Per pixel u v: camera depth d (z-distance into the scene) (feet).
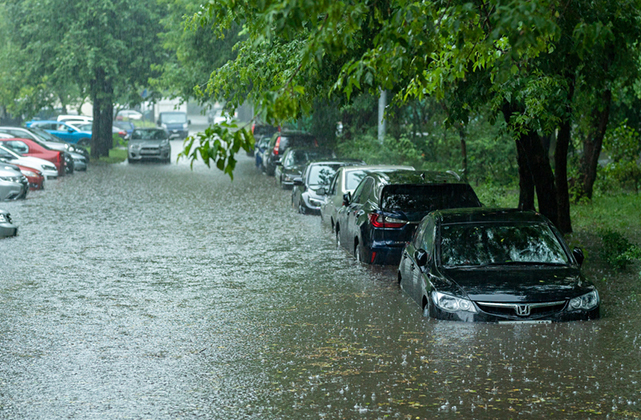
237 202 83.20
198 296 37.45
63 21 146.00
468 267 32.19
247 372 25.26
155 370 25.55
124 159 156.76
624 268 43.96
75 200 84.33
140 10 150.20
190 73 126.52
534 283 30.81
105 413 21.49
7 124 220.84
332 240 56.44
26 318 33.04
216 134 19.92
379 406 21.90
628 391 22.98
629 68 51.24
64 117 210.59
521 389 23.24
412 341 28.60
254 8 32.50
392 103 41.39
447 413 21.30
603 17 34.68
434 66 33.55
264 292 38.34
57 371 25.48
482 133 96.94
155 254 50.14
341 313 33.55
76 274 43.27
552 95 43.80
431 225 34.86
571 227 59.82
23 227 63.16
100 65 144.25
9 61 159.63
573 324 30.32
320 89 44.01
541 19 19.17
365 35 40.37
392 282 40.75
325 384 23.93
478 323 30.35
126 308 34.88
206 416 21.24
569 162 85.92
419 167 106.83
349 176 57.36
